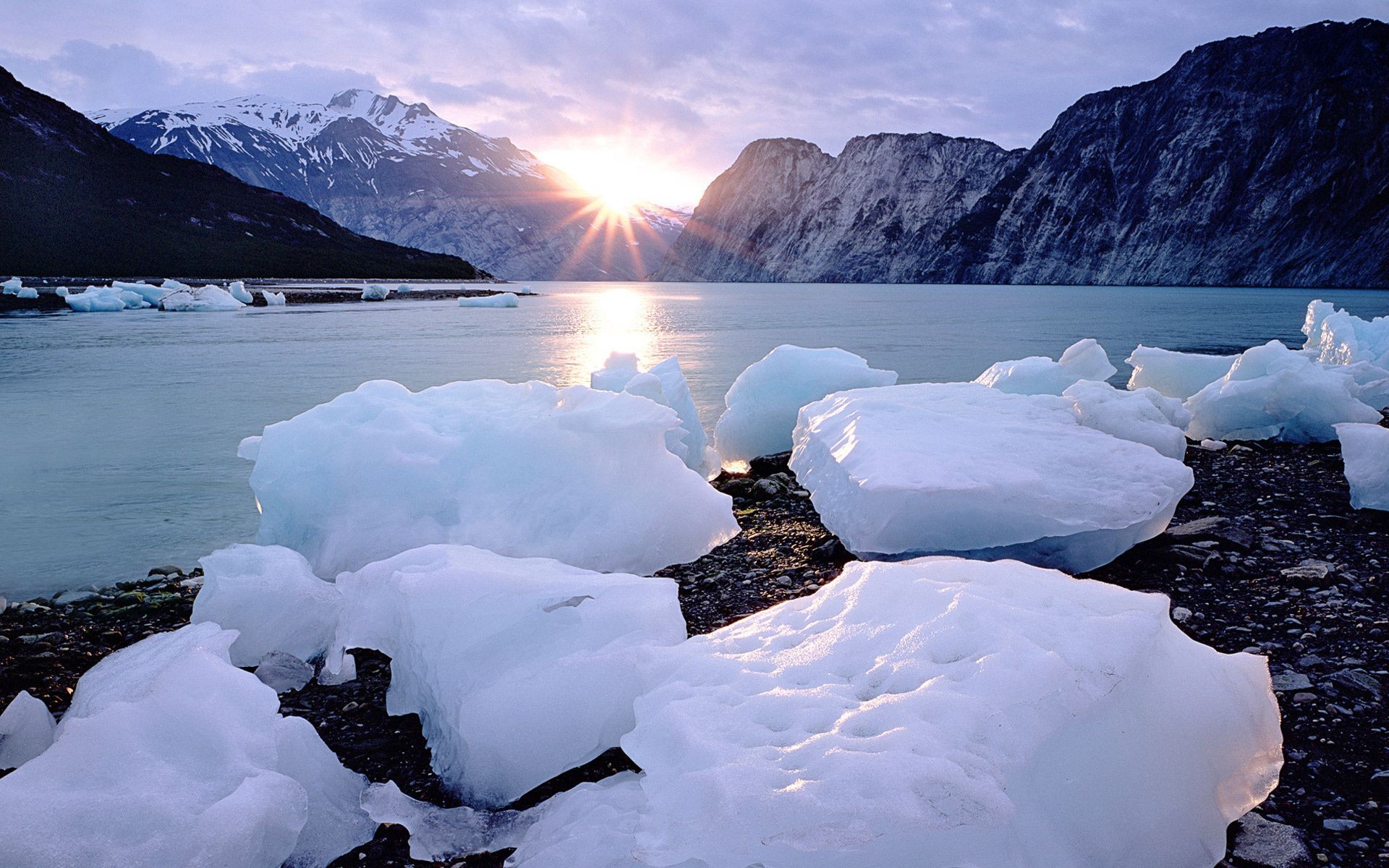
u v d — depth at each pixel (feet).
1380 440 22.65
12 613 20.34
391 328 125.29
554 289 454.81
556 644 12.42
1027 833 7.72
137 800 9.28
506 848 10.13
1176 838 8.70
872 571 12.01
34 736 12.54
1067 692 8.64
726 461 35.14
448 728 12.05
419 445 21.24
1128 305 206.28
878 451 21.31
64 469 35.81
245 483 33.55
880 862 7.22
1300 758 11.09
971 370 71.15
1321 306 54.03
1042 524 18.17
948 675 9.03
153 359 78.28
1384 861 9.04
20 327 114.42
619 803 9.84
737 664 10.32
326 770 11.30
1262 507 23.67
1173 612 16.40
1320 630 15.06
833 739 8.22
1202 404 34.73
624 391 29.01
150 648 14.14
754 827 7.20
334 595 16.63
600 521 20.35
